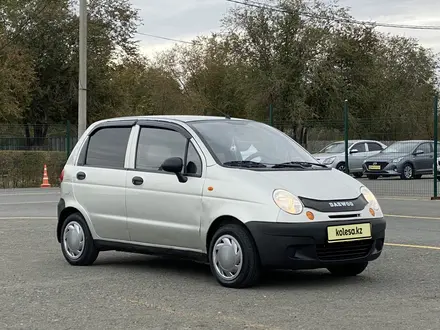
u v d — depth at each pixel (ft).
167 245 28.43
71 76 159.74
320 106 146.51
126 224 29.71
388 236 40.22
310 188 26.04
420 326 20.18
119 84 168.45
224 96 212.02
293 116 142.10
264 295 24.73
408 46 187.21
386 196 71.51
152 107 221.25
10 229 44.68
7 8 153.79
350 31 150.00
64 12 157.07
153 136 29.91
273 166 27.58
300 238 24.88
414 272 28.99
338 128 78.43
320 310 22.33
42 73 158.40
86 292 25.64
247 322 20.86
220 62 212.02
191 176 27.66
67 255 31.91
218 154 27.66
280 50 147.02
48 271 30.12
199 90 217.36
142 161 29.78
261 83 146.30
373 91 149.59
